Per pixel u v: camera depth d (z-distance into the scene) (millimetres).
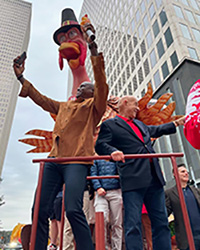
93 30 2109
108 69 44906
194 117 1878
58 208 3559
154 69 27188
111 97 5195
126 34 39031
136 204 1955
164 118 4938
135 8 36938
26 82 2439
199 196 3314
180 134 19281
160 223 1988
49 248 3904
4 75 86438
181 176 3447
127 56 36844
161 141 21516
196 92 1998
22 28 100812
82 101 2533
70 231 3248
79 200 1755
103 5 54469
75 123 2234
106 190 3129
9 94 83438
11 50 92438
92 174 3219
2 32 95375
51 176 1949
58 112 2473
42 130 5977
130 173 2066
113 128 2346
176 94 20375
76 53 5125
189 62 20703
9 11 103375
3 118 77750
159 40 27516
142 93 29172
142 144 2268
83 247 1662
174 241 4062
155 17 29734
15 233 11281
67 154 2076
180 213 3135
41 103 2490
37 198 1732
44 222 1812
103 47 50062
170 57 24297
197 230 2977
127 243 1843
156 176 2111
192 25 26375
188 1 29547
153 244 1985
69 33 5082
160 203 2043
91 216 3445
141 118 4992
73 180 1809
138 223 1890
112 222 3076
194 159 17312
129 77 34438
